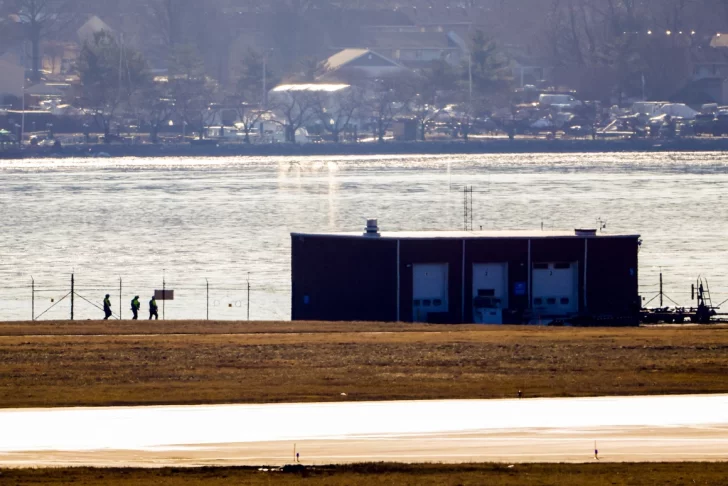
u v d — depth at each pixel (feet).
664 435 500.33
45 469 453.58
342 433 506.48
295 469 452.35
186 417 534.78
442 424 520.01
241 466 457.68
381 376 618.85
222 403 562.25
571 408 548.72
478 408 549.13
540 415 536.42
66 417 533.96
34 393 581.94
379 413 540.52
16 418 531.91
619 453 474.90
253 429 513.45
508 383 601.21
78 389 590.96
